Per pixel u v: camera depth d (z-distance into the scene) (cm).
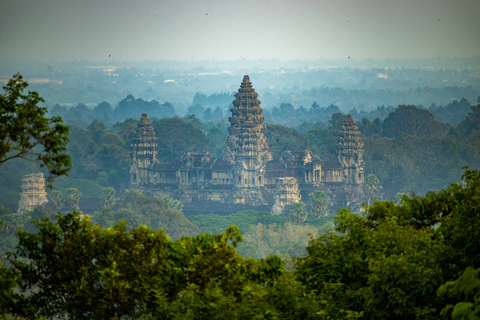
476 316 18100
